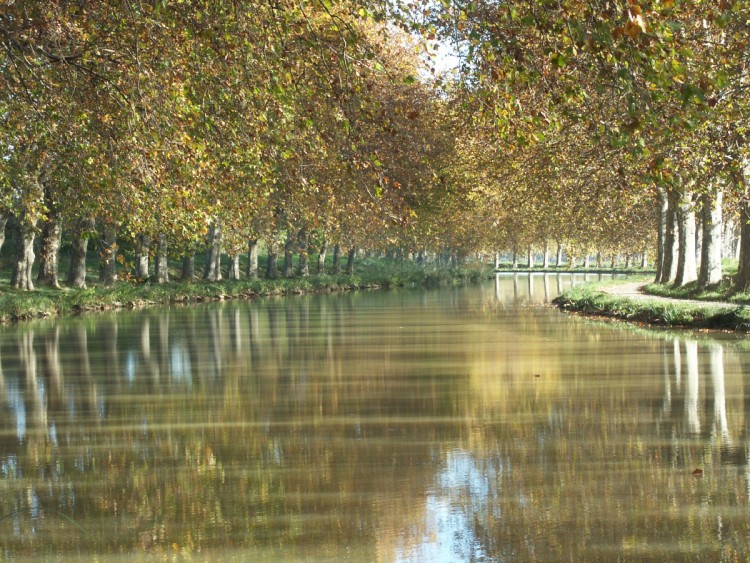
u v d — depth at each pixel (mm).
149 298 53219
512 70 12094
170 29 17172
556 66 10836
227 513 9781
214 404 16469
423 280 82750
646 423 13852
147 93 17797
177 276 70625
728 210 39656
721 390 16781
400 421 14461
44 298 43594
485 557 8328
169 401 16891
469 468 11367
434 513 9602
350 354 24281
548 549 8461
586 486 10445
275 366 21875
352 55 14922
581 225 54812
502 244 93062
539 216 53031
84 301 46375
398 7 13336
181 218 21969
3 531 9352
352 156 15094
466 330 31547
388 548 8625
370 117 15117
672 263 51406
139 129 18125
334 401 16516
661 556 8211
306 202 36250
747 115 23828
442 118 39719
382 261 110188
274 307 48406
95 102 19172
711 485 10367
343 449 12578
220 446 12930
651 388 17172
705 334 28469
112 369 21891
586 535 8797
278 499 10242
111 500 10359
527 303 49250
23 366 22797
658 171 12492
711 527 8953
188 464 11930
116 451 12773
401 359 22859
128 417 15336
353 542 8805
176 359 23812
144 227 22891
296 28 15094
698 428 13414
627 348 24406
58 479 11305
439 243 92562
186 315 42281
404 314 40875
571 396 16484
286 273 77188
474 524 9219
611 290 50969
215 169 23078
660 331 29969
